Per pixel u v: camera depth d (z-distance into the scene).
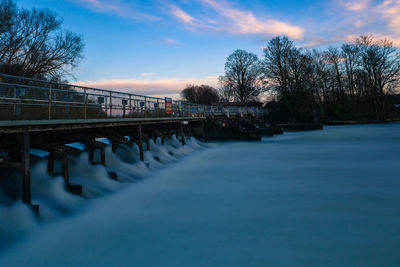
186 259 6.96
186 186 14.55
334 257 6.94
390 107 81.88
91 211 10.49
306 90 68.38
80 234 8.51
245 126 47.88
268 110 73.94
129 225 9.20
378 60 71.31
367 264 6.62
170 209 10.82
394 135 42.56
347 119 75.88
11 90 9.01
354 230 8.52
